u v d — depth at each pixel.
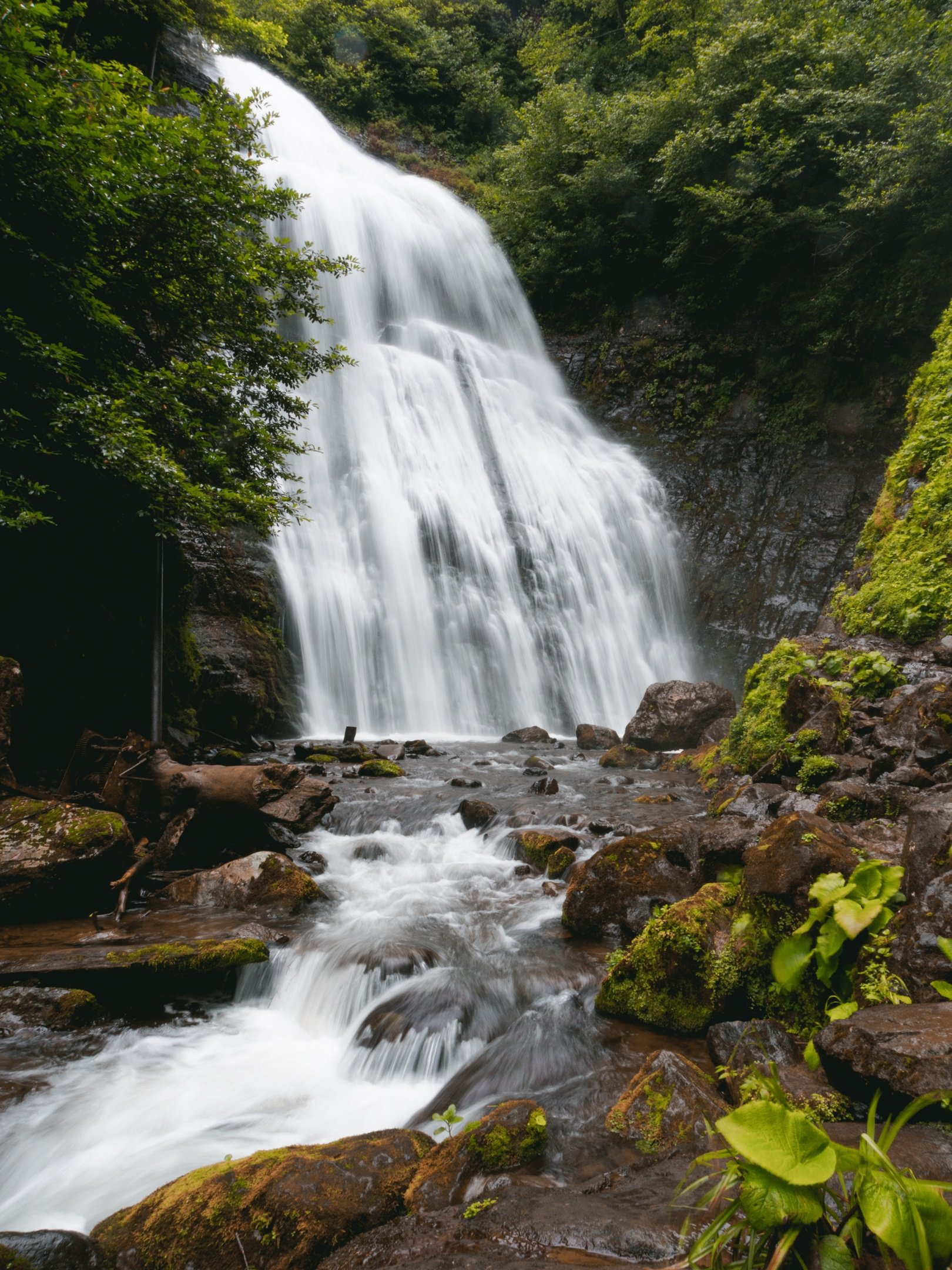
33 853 5.95
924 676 7.75
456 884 6.99
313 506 17.33
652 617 21.25
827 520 20.45
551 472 22.23
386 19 34.62
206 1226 2.74
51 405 7.08
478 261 27.92
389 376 21.23
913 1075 2.43
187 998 5.22
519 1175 2.88
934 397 11.67
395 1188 2.87
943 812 3.51
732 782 8.20
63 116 6.58
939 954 3.10
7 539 8.10
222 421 9.30
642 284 26.70
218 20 21.05
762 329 23.55
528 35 37.34
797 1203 1.59
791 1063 3.31
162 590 9.55
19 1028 4.57
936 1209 1.58
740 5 23.95
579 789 10.08
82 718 9.15
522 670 18.50
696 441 23.84
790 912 4.00
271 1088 4.27
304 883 6.57
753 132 20.48
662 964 4.36
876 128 19.17
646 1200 2.37
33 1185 3.50
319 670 15.69
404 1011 4.66
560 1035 4.30
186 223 8.06
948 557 8.96
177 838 7.18
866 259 20.58
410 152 33.56
